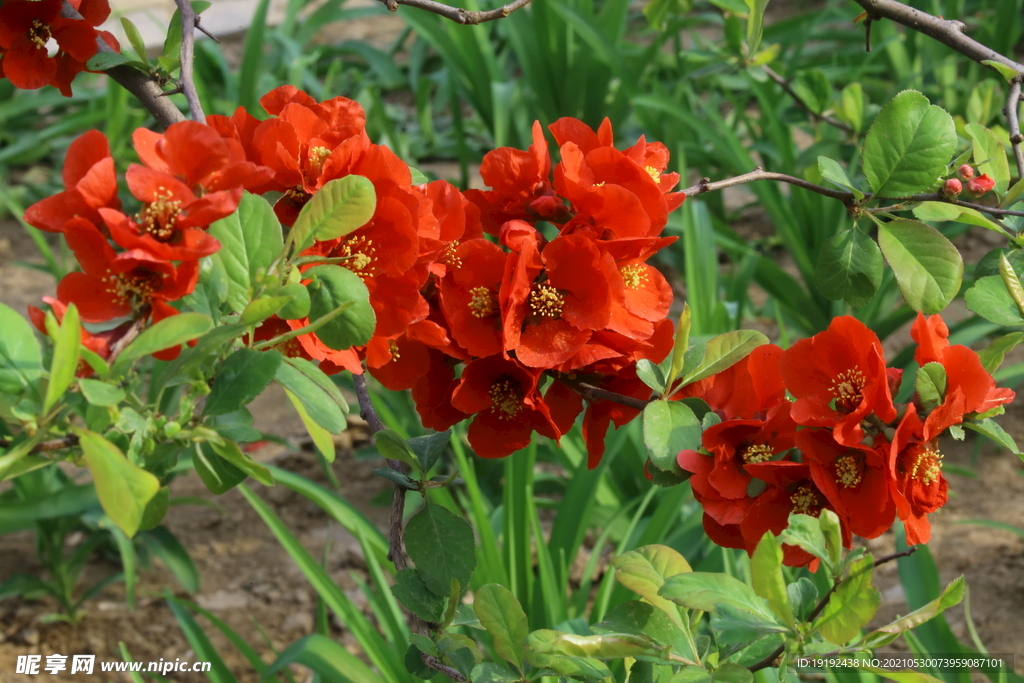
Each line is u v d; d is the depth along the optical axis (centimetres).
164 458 114
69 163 112
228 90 357
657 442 118
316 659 149
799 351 117
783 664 115
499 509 197
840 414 115
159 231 111
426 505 121
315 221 113
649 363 119
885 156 124
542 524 229
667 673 119
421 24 312
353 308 114
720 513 117
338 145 117
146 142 111
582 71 303
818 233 252
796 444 115
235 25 488
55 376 108
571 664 117
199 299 112
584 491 178
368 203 113
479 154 353
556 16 298
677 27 309
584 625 148
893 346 271
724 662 114
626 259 118
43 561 206
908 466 115
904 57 312
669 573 118
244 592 215
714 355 120
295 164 116
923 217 126
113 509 107
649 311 119
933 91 306
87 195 111
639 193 119
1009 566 206
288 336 112
